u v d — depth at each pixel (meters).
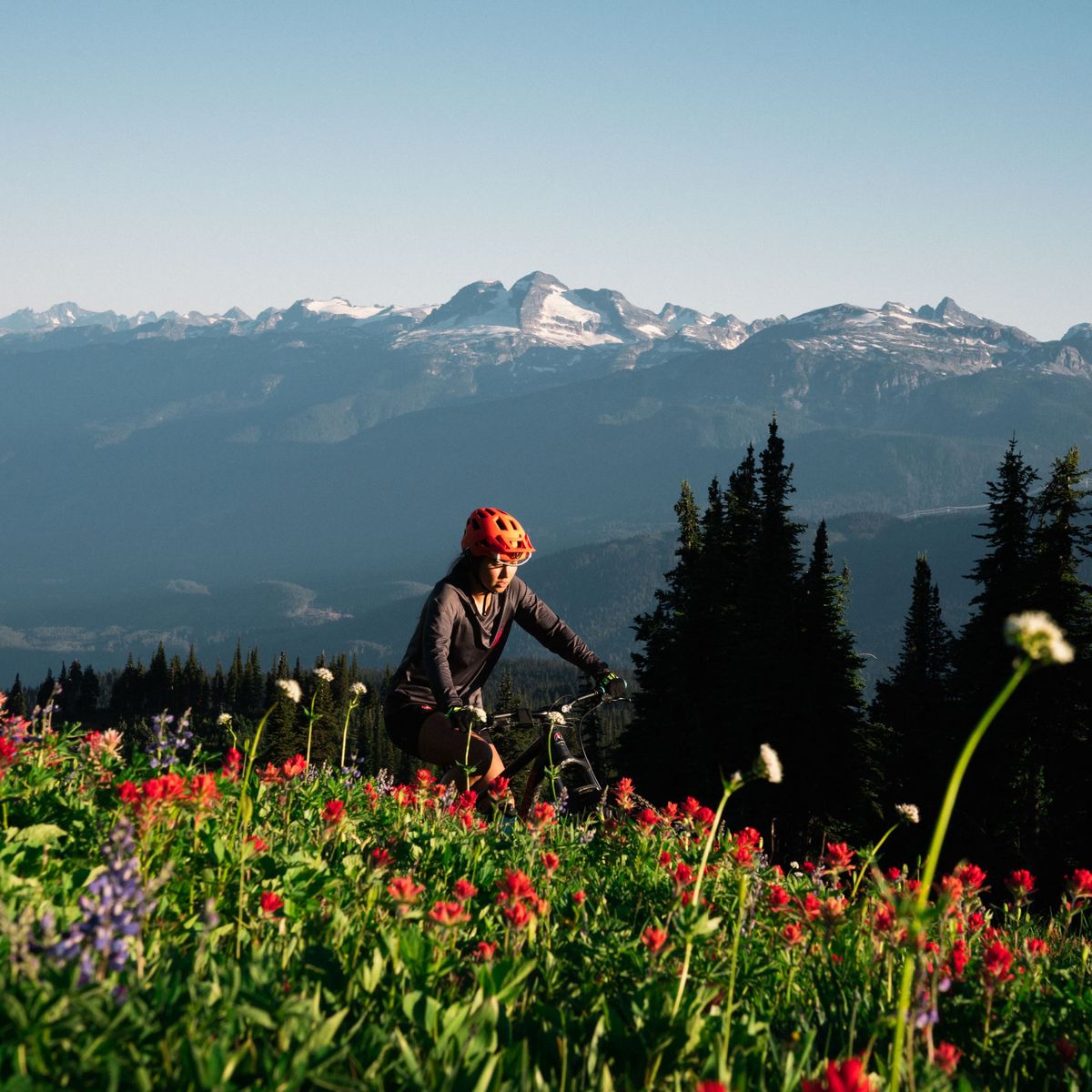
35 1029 1.95
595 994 3.12
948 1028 3.53
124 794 3.59
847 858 5.11
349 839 4.91
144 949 2.78
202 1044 2.15
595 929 3.83
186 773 4.85
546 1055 2.66
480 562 7.48
